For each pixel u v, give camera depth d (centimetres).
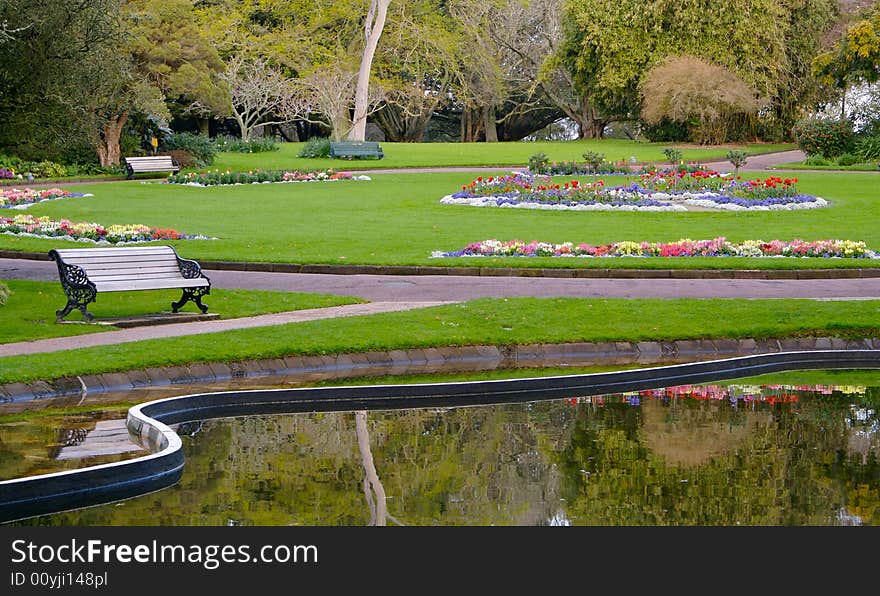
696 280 1808
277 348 1227
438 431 895
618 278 1839
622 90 6188
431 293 1644
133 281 1434
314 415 973
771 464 771
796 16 6128
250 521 644
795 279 1831
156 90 4231
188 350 1195
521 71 7075
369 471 755
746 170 4169
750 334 1370
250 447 836
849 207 2848
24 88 1552
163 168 4159
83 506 682
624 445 836
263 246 2139
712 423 927
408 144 5791
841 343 1359
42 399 1041
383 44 6694
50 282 1691
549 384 1101
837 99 6194
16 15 1501
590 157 3716
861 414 970
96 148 4216
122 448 826
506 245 2059
